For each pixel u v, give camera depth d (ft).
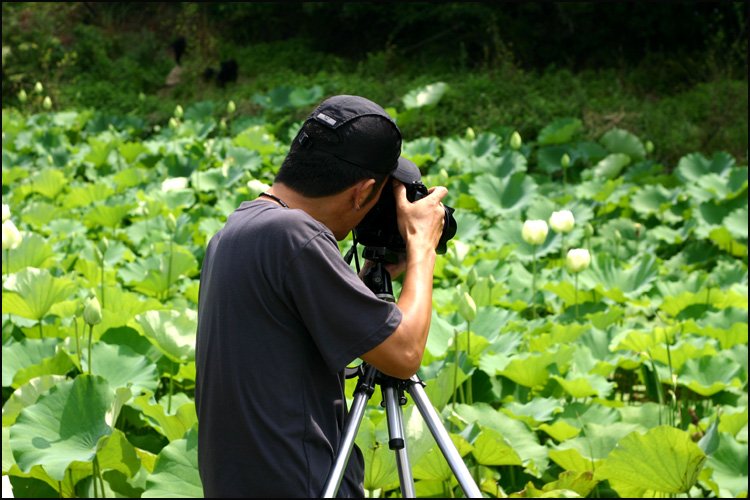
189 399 12.14
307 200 5.82
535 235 13.71
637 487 9.52
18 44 43.88
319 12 46.96
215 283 5.68
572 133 27.73
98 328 12.62
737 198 21.38
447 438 6.05
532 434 10.68
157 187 25.04
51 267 16.39
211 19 49.65
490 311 13.38
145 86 44.16
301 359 5.60
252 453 5.50
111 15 51.24
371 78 38.06
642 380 13.28
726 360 12.39
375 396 10.30
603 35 42.09
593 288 15.70
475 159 24.80
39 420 9.37
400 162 6.40
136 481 10.16
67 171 27.20
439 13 43.21
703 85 34.32
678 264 19.94
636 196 23.04
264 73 43.21
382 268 6.39
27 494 10.33
